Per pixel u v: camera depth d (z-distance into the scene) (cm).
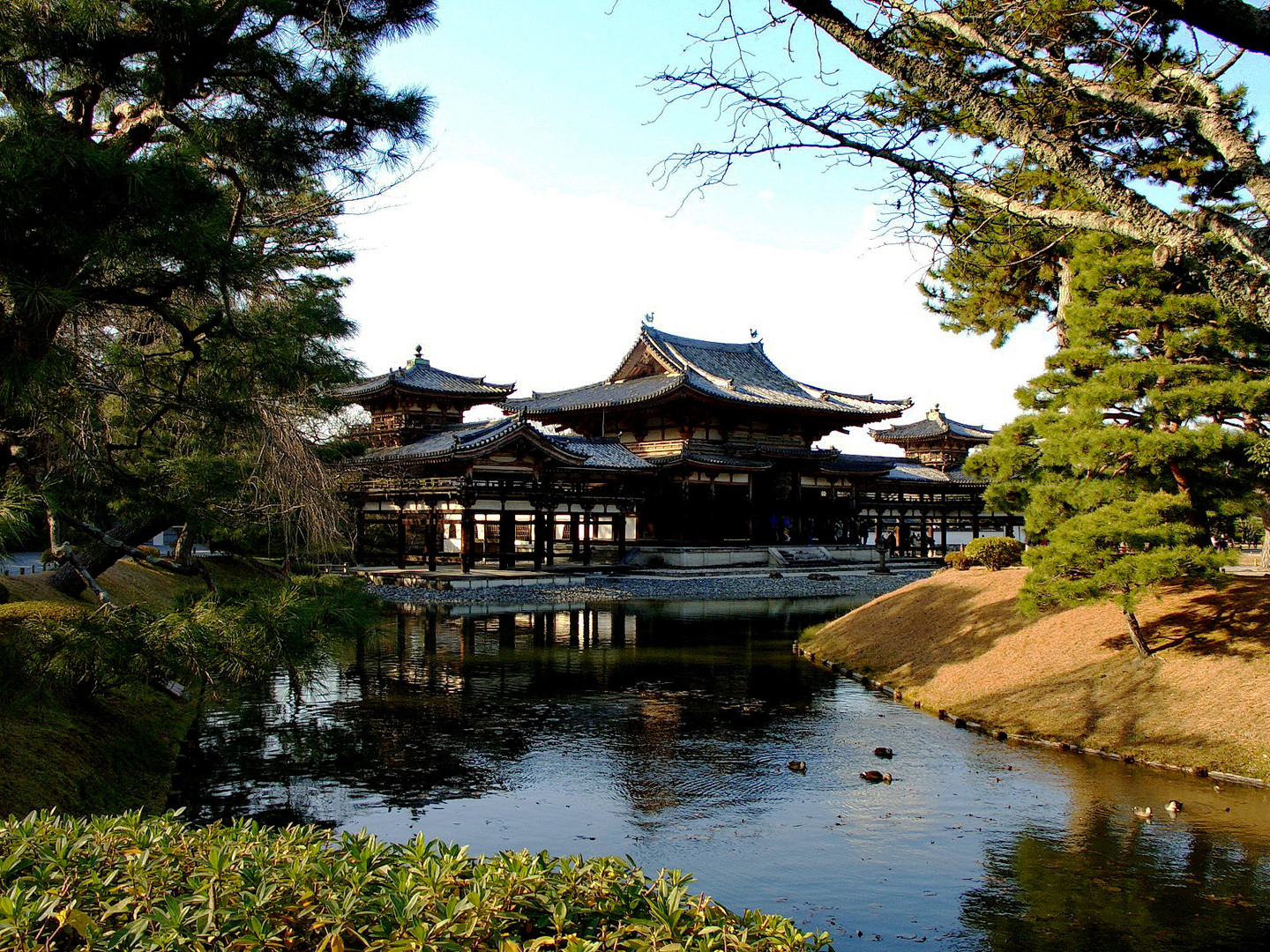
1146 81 602
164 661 1034
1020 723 1880
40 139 681
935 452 8725
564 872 580
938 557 7488
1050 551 1945
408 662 2675
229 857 584
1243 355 2061
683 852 1221
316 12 1045
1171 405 1964
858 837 1279
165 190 735
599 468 6031
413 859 596
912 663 2438
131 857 579
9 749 1197
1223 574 2105
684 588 5084
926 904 1065
